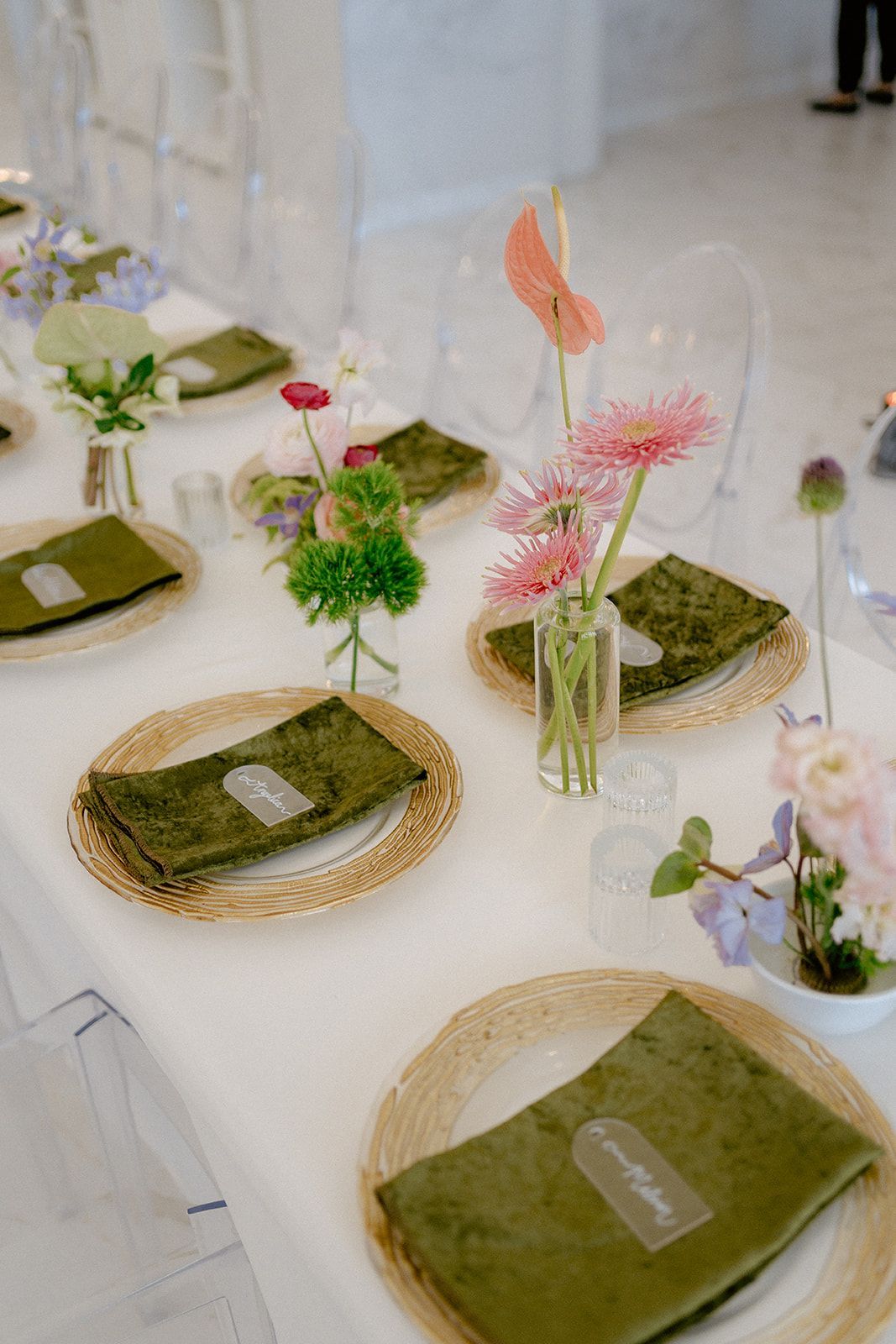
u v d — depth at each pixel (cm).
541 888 108
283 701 128
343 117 504
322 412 129
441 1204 76
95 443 159
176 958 103
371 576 117
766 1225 74
